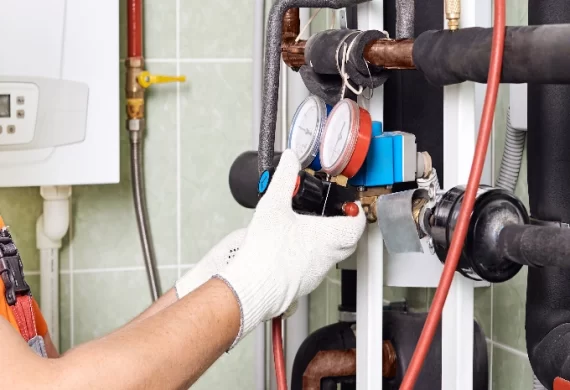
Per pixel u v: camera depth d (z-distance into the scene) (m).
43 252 1.70
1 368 0.74
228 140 1.82
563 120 0.84
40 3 1.47
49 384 0.74
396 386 1.20
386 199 0.95
